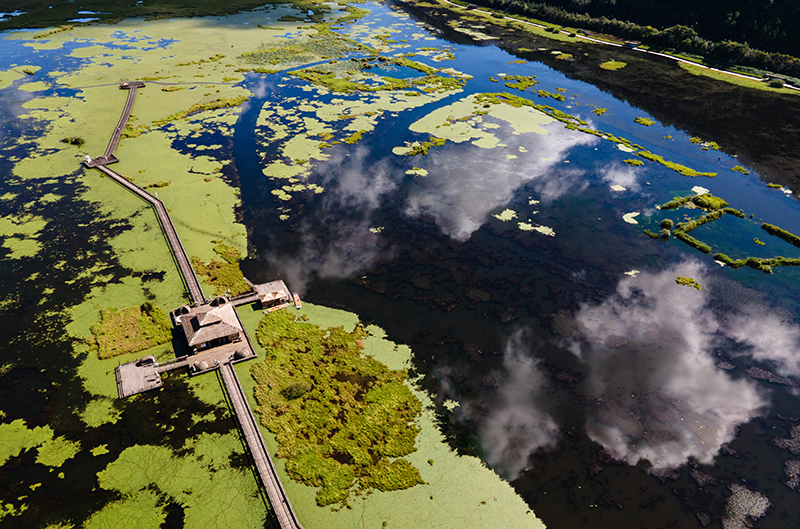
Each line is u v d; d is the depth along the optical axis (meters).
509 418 45.88
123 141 88.19
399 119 100.88
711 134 99.06
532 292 60.28
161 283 57.84
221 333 49.44
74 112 98.44
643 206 76.81
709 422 46.41
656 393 48.88
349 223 70.50
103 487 38.56
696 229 71.88
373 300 57.88
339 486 39.19
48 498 37.75
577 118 104.75
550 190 80.12
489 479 40.81
